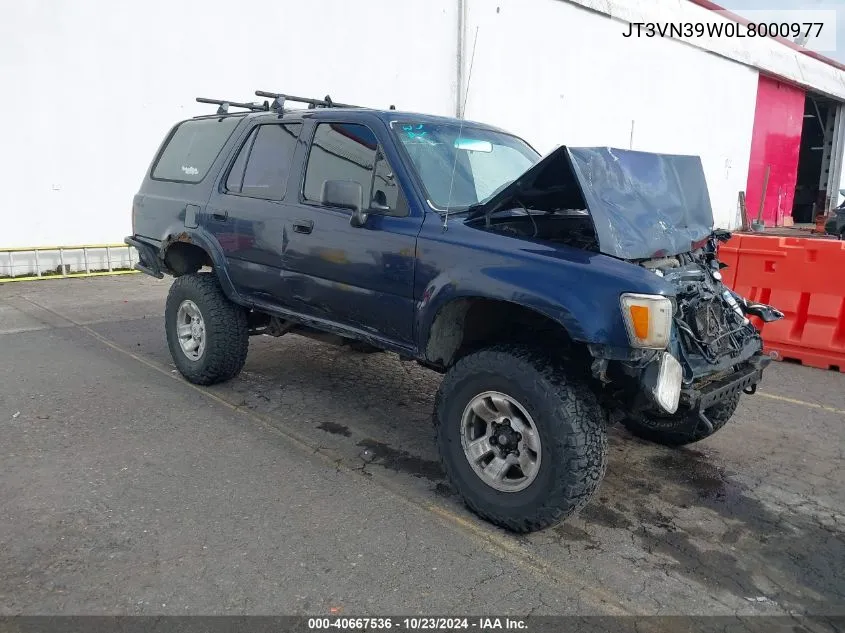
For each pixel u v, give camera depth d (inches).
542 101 675.4
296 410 192.2
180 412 186.7
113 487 141.9
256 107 207.2
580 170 126.2
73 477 145.7
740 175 977.5
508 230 138.2
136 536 123.7
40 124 390.6
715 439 185.8
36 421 176.6
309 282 166.7
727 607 111.7
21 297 347.3
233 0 446.6
